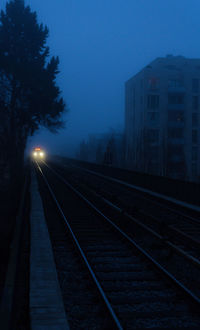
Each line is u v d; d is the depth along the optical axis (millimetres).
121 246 9750
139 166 54750
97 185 26891
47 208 16078
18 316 5336
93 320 5293
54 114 29891
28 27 29156
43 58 30375
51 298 5684
